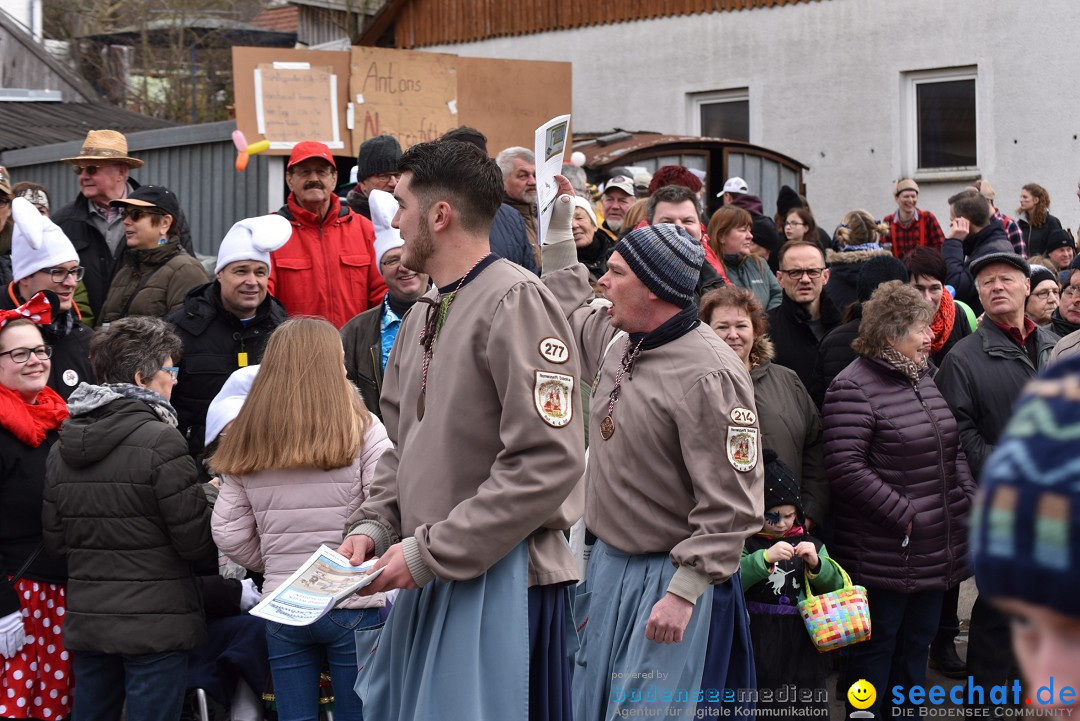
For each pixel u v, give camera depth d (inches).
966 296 299.0
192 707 178.7
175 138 359.3
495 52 631.8
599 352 160.9
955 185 514.3
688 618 131.2
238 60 336.8
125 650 159.3
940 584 187.5
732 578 141.6
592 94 601.3
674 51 576.4
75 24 789.2
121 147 261.9
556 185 162.6
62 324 205.3
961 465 195.0
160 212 231.8
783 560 171.0
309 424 152.3
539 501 102.3
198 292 210.2
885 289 191.2
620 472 140.8
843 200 536.4
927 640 192.5
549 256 166.1
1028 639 28.4
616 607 141.7
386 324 199.9
